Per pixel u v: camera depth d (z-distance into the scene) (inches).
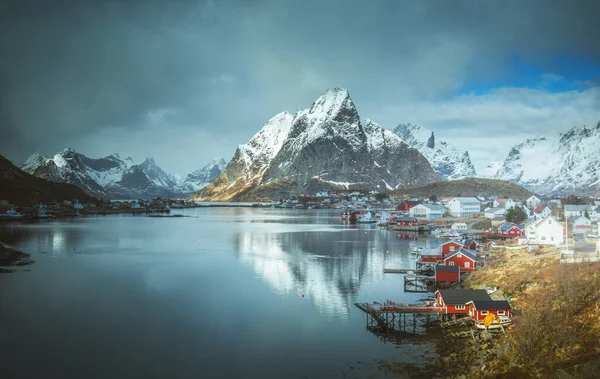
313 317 2768.2
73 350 2262.6
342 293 3346.5
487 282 3324.3
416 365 2064.5
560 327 2039.9
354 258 4847.4
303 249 5551.2
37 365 2096.5
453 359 2096.5
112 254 5068.9
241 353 2228.1
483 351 2122.3
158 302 3083.2
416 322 2655.0
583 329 2039.9
